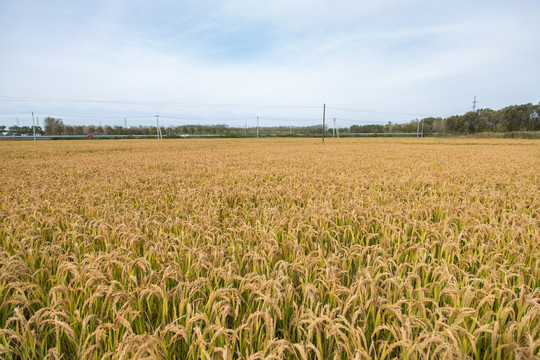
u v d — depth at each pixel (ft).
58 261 10.76
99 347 6.85
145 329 8.12
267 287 8.20
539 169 41.83
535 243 12.18
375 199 21.61
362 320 7.80
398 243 12.25
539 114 318.45
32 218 15.81
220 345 7.07
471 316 7.46
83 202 20.24
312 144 150.92
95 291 8.77
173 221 15.75
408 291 8.59
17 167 45.42
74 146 126.31
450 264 10.23
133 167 45.62
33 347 6.94
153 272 9.11
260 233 13.23
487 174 36.04
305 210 17.49
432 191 26.58
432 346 7.22
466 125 355.77
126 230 13.20
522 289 7.99
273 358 6.11
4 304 7.84
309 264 9.99
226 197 22.63
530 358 5.98
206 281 8.87
